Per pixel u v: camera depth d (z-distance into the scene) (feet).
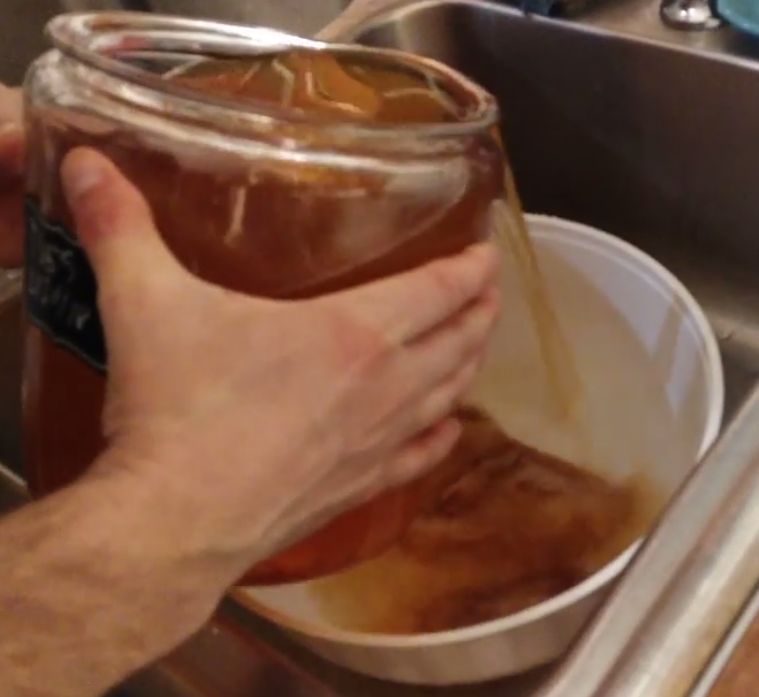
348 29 3.22
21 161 2.23
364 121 1.82
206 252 1.77
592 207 3.48
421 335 1.83
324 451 1.73
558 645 2.25
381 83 2.05
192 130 1.75
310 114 1.78
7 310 2.75
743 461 2.00
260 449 1.67
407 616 2.60
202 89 1.89
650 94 3.10
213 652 2.53
